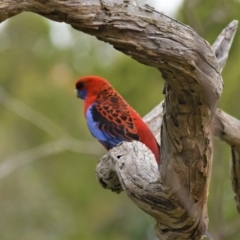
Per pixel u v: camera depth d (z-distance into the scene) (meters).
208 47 4.41
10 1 3.77
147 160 5.72
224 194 13.67
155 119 8.59
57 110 17.20
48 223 17.30
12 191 17.38
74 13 3.91
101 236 17.38
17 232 16.94
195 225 5.32
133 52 4.18
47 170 18.78
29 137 17.80
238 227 12.78
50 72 18.00
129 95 15.50
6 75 18.05
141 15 4.12
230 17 12.49
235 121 7.74
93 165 18.03
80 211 17.83
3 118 18.20
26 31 18.38
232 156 8.03
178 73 4.26
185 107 4.41
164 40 4.18
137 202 5.34
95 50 17.72
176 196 5.00
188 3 11.77
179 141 4.61
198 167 4.79
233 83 13.93
